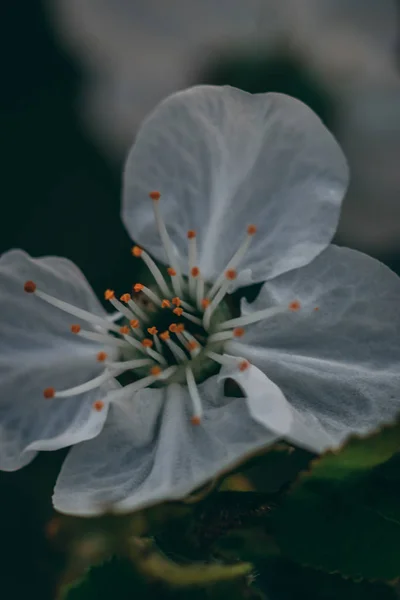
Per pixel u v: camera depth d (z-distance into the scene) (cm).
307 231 10
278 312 10
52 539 9
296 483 9
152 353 10
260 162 10
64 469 10
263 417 9
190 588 9
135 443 10
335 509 9
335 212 10
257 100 10
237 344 10
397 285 10
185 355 10
